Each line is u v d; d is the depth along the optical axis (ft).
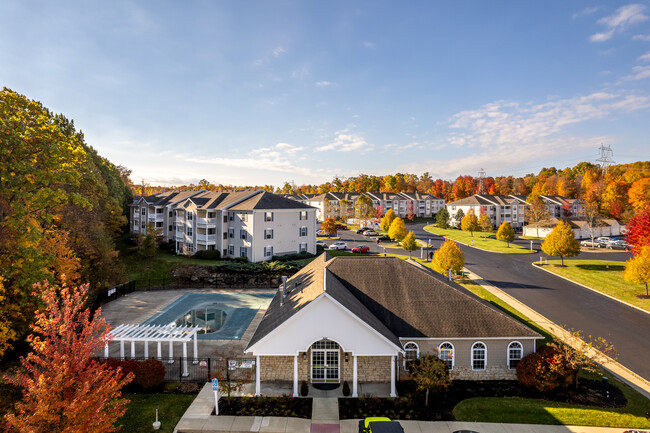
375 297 69.97
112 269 122.21
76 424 32.71
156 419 49.96
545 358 59.57
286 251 176.55
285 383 61.36
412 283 72.18
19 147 64.69
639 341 78.69
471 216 258.16
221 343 80.18
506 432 48.14
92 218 118.83
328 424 49.88
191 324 92.84
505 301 105.09
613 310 98.07
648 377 64.28
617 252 185.78
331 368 60.75
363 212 328.90
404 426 49.42
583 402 55.93
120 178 233.55
